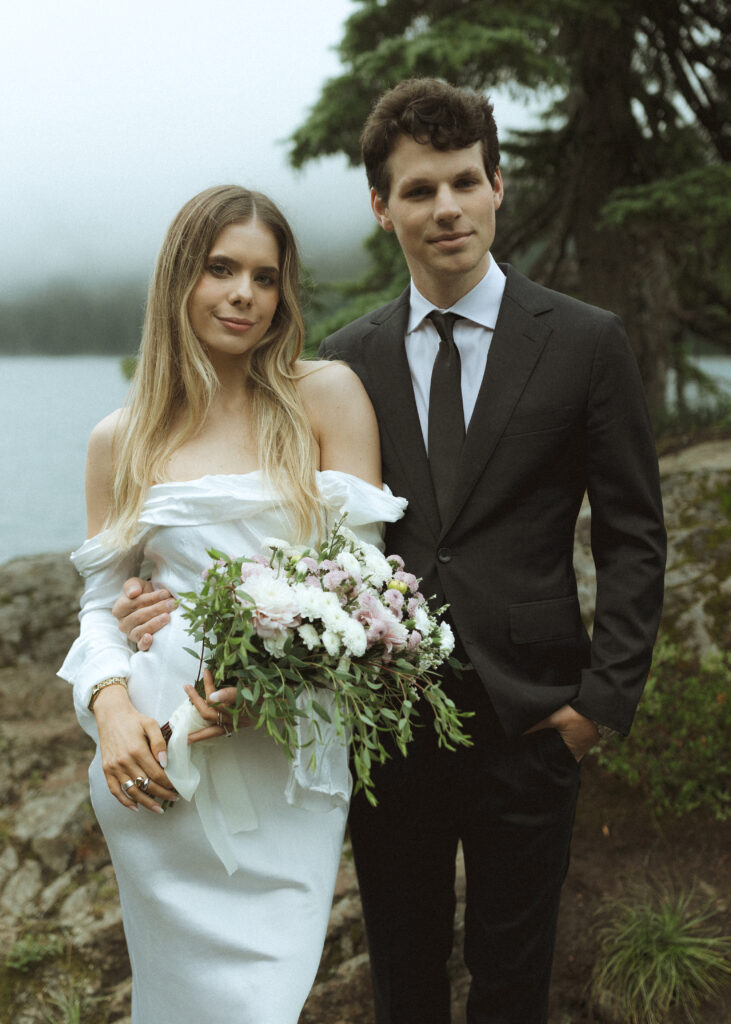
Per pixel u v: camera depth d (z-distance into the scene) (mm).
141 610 1823
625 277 5496
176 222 1851
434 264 1852
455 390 1909
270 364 1928
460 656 1881
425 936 2090
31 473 8773
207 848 1761
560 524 1909
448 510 1866
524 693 1830
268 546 1694
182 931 1753
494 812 1912
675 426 5445
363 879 2096
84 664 1846
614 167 5449
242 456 1888
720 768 2955
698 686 3238
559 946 2600
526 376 1854
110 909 2750
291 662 1547
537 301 1919
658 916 2561
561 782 1899
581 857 2863
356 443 1935
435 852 2041
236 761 1753
